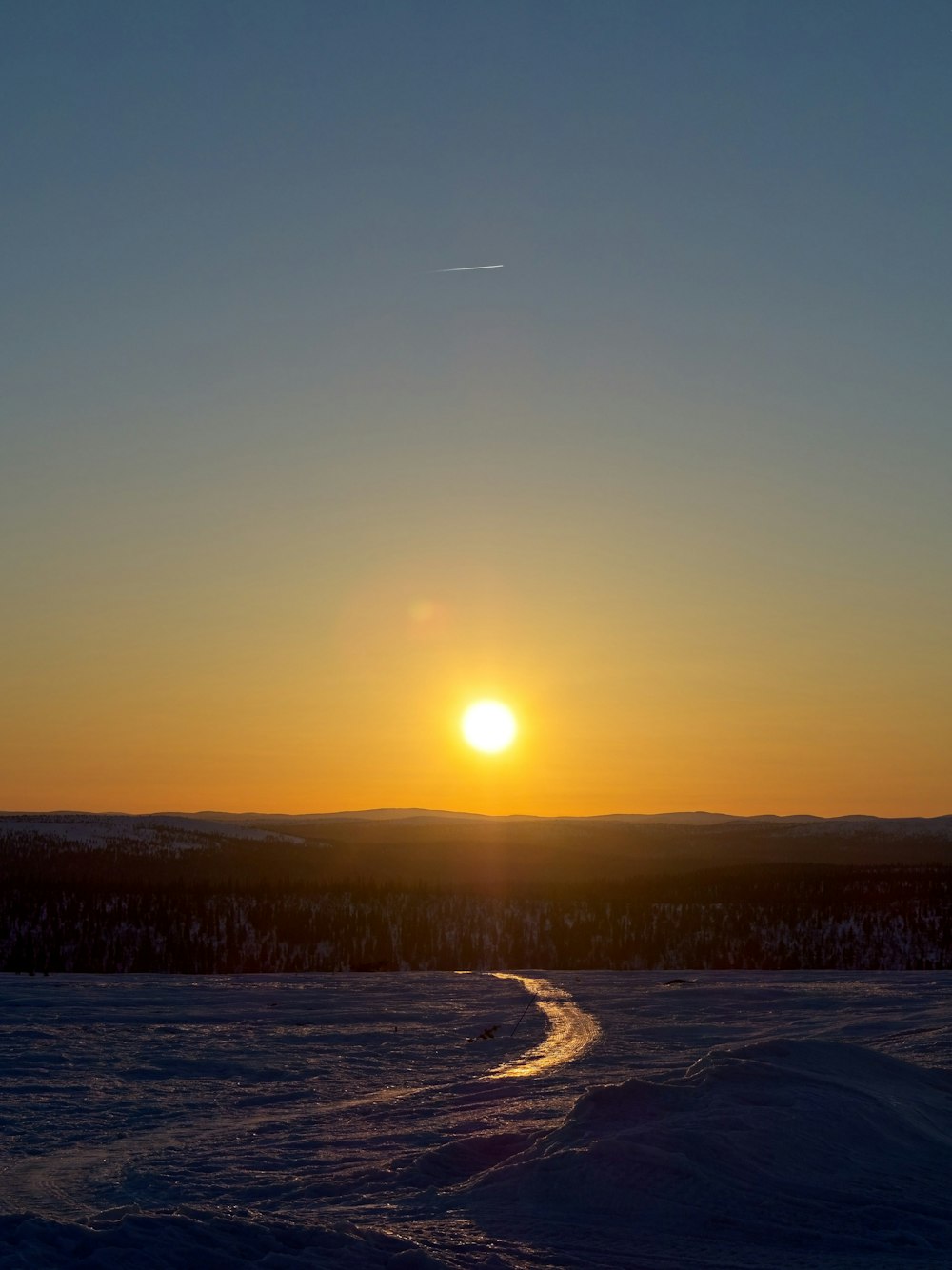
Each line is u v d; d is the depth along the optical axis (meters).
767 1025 36.97
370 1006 44.91
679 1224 12.10
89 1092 24.89
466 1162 15.70
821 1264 10.88
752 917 133.50
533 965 120.94
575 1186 13.28
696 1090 16.89
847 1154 14.69
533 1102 21.42
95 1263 9.38
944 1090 20.25
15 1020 39.19
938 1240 11.76
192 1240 10.31
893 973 63.41
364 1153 17.17
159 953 111.88
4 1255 9.36
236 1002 46.19
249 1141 18.66
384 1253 10.57
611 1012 42.66
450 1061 30.39
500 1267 10.62
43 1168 16.53
